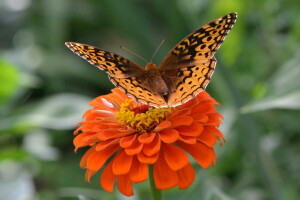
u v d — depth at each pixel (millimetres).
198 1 590
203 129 437
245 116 511
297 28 552
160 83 446
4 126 548
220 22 435
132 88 444
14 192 534
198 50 442
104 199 500
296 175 538
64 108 554
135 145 433
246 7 583
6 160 564
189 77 443
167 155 429
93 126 446
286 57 557
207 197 454
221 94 554
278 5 573
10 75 570
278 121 559
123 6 554
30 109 559
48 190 562
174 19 565
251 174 543
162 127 433
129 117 444
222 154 539
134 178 425
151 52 560
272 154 549
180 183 427
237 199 528
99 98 465
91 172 442
